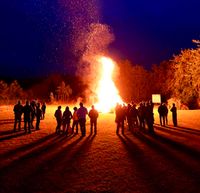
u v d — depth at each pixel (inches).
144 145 532.1
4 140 598.2
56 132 711.1
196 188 290.2
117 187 297.7
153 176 334.0
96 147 518.0
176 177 328.5
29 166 384.8
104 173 350.6
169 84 2129.7
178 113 1385.3
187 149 488.1
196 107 1866.4
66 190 290.2
